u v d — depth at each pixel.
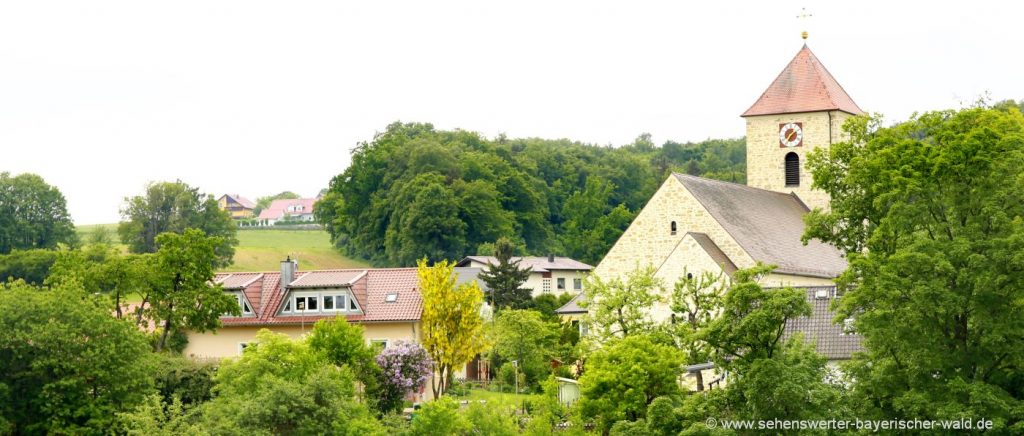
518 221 166.88
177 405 51.59
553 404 54.59
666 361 53.50
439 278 68.25
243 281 80.81
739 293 41.72
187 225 164.75
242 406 50.53
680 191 78.06
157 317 69.94
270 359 56.28
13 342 55.22
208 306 70.25
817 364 42.06
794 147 92.56
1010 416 42.25
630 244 79.94
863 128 70.25
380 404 61.97
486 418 52.41
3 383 53.97
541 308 112.50
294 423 50.88
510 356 77.19
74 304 57.72
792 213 88.75
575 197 172.25
